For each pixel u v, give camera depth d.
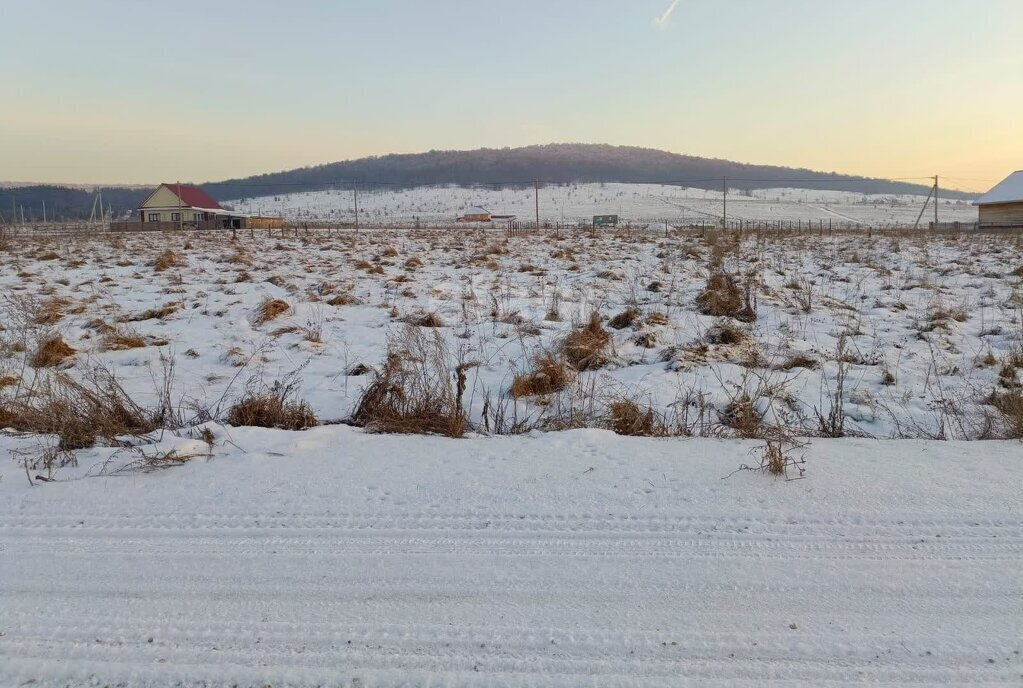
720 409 7.05
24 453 5.64
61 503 4.78
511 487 4.91
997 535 4.20
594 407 6.84
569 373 7.96
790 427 6.41
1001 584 3.72
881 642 3.27
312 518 4.52
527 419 6.54
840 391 6.99
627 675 3.07
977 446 5.61
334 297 13.48
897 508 4.53
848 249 24.58
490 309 12.78
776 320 11.46
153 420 6.37
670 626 3.40
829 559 3.97
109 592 3.76
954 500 4.62
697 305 12.52
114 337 10.05
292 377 8.40
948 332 10.55
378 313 12.43
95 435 5.87
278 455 5.54
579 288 14.98
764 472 5.08
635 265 19.66
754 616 3.47
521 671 3.10
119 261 20.64
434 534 4.30
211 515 4.58
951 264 19.03
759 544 4.14
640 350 9.66
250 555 4.10
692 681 3.02
